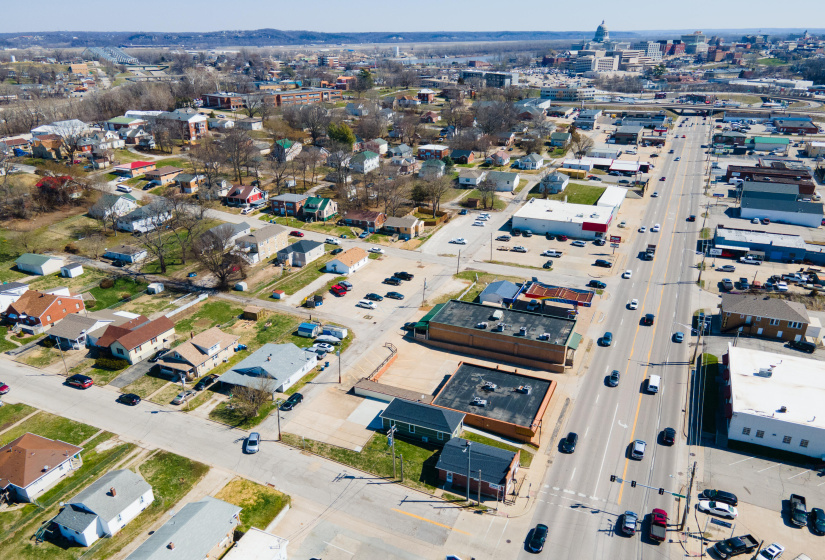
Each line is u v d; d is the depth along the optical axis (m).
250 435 75.44
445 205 171.88
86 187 167.12
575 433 74.81
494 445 74.06
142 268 128.00
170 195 165.00
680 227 152.25
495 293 107.94
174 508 64.88
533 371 90.31
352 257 129.00
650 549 58.62
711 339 97.94
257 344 98.75
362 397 84.88
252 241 131.88
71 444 74.88
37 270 123.69
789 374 80.00
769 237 135.75
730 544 57.91
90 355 96.38
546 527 60.78
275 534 60.94
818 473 68.75
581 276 123.50
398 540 60.34
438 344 98.94
